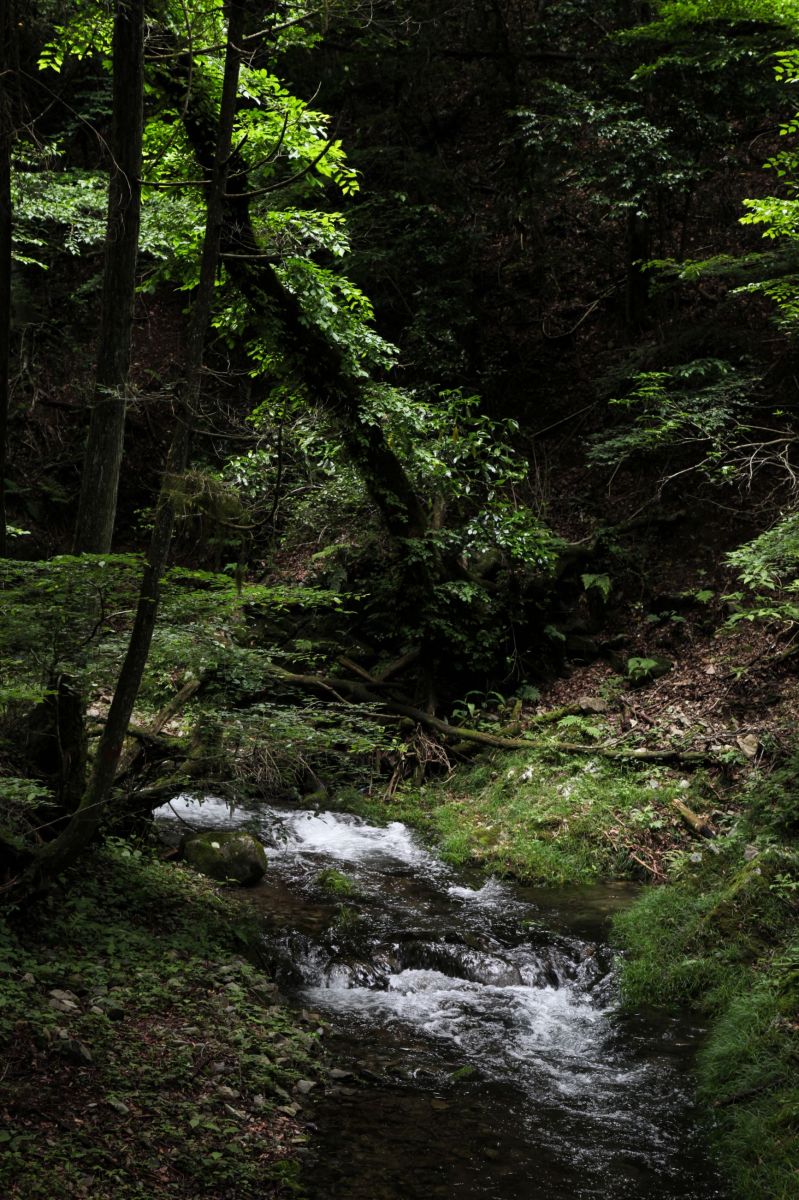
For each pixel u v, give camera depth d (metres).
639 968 7.43
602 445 13.72
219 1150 4.73
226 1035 5.79
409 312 17.45
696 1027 6.79
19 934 6.25
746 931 7.61
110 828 8.12
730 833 9.49
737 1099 5.63
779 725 11.02
